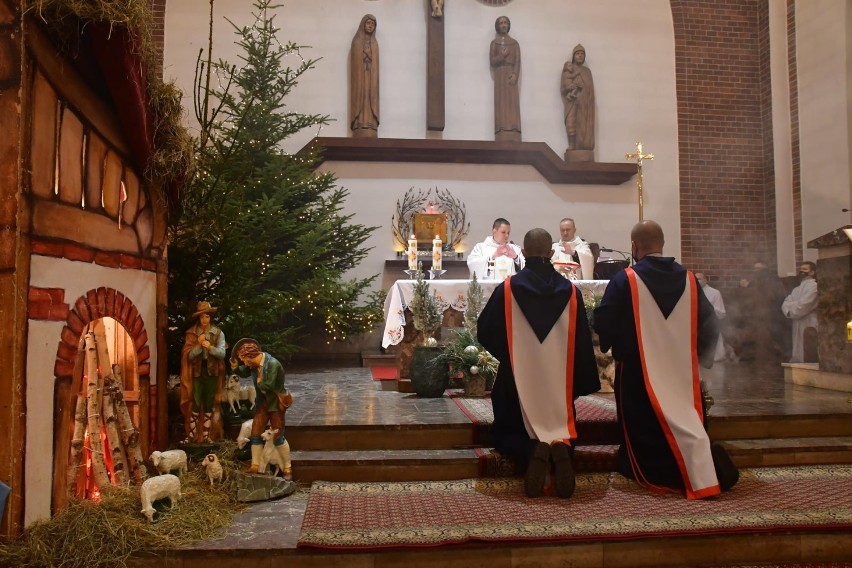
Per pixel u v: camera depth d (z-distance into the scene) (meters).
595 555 3.12
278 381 3.93
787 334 9.80
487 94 10.37
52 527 2.95
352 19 10.18
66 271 3.17
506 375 4.11
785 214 10.34
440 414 4.84
